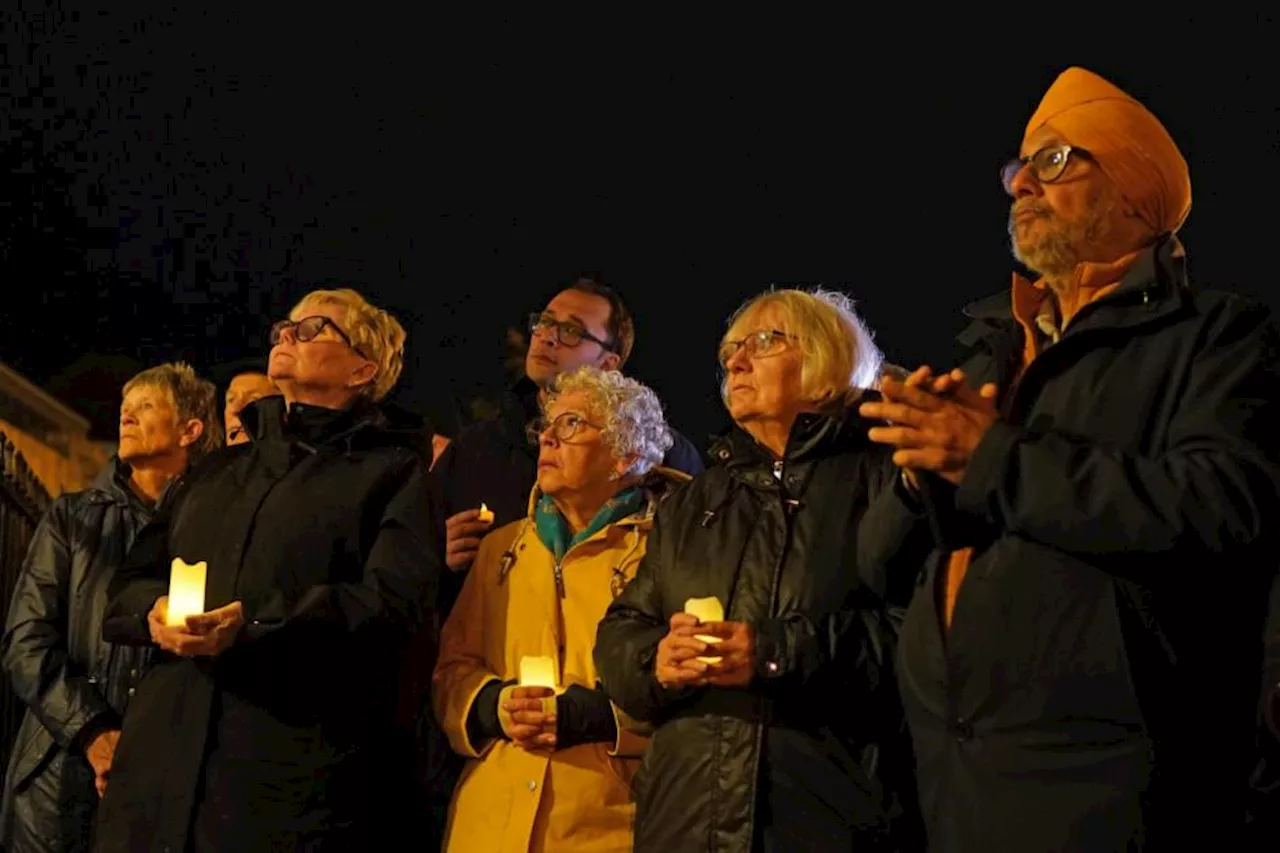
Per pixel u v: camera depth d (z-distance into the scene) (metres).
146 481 4.89
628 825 3.67
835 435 3.40
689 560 3.38
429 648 4.05
